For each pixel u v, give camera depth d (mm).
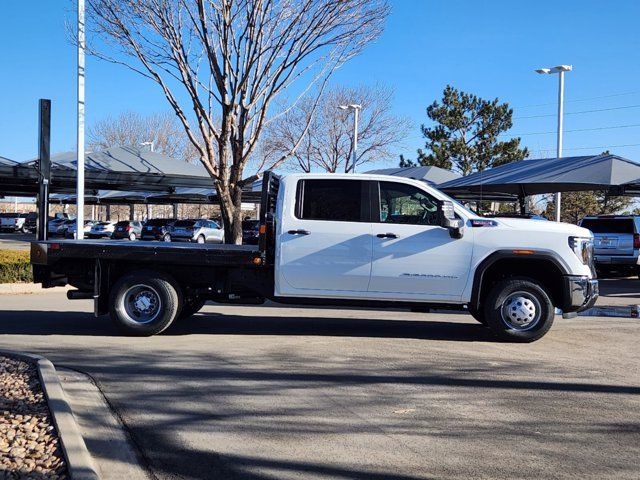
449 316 11180
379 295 8430
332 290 8469
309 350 8039
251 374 6824
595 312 10891
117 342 8477
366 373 6895
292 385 6414
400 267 8320
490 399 5984
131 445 4832
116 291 8734
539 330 8430
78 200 17297
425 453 4652
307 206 8453
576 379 6711
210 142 15484
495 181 20344
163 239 36812
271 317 10820
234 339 8750
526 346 8422
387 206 8461
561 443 4863
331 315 11141
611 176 18281
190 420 5379
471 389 6309
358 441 4898
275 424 5277
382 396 6062
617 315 10836
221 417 5453
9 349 7965
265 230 8484
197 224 36469
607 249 18672
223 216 15711
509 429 5172
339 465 4438
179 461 4535
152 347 8164
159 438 4973
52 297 13719
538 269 8680
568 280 8305
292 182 8500
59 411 5129
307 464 4461
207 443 4871
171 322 8805
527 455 4617
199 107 15125
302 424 5277
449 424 5285
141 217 81688
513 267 8633
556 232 8312
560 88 25422
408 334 9258
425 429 5160
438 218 8250
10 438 4613
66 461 4207
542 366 7281
